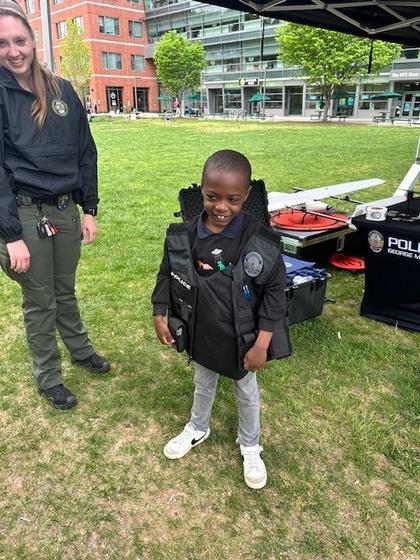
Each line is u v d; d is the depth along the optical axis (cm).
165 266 179
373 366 279
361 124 2839
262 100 4100
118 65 4819
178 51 3962
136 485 196
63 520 180
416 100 3497
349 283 402
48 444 218
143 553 167
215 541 171
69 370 276
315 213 416
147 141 1720
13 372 273
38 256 211
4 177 191
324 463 207
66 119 204
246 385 189
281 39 2966
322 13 467
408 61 3369
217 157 150
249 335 167
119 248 492
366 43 2748
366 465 204
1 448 215
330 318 340
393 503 186
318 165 1056
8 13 175
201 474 201
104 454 212
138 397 252
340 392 254
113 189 812
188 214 254
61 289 242
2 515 182
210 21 4434
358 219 327
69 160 209
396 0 400
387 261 316
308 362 282
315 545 169
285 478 199
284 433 224
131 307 361
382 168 1002
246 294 163
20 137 192
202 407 207
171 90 4203
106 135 2011
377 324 333
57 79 204
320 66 2888
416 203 385
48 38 301
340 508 184
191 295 169
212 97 4831
